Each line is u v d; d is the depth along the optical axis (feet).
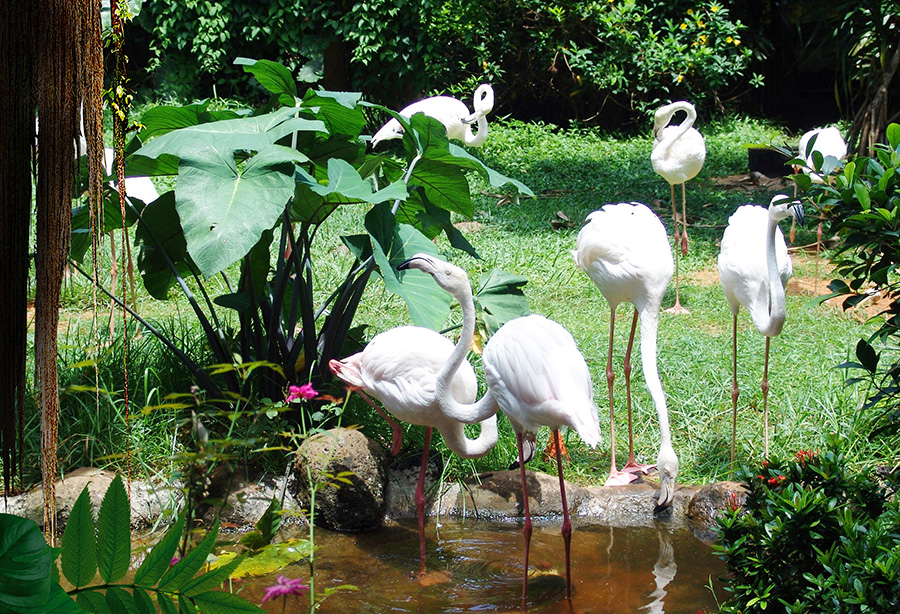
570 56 54.19
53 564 5.38
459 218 32.73
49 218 5.28
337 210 31.94
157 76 48.91
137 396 15.81
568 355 11.88
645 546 13.42
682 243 29.37
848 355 18.84
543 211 34.04
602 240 15.71
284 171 13.02
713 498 14.08
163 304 22.74
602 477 15.88
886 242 11.07
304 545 8.64
